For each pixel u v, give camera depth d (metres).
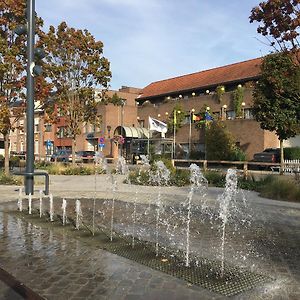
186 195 13.81
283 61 14.91
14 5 16.83
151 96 54.00
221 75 47.03
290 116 25.09
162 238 7.10
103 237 7.03
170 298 4.20
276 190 13.30
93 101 27.73
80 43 25.36
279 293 4.42
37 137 62.69
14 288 4.54
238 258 5.88
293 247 6.60
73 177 22.42
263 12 12.62
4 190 14.46
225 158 34.56
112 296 4.25
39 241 6.67
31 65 11.48
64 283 4.65
